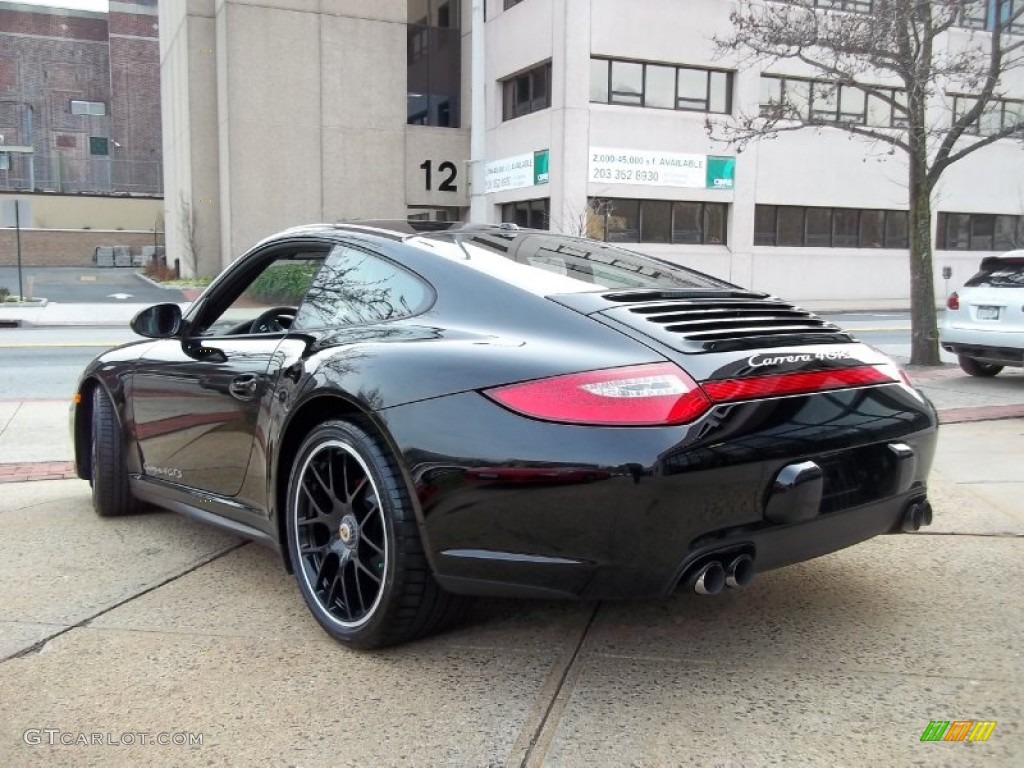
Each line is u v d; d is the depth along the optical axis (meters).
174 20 35.09
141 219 48.00
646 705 2.79
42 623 3.43
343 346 3.27
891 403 3.16
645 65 27.19
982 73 11.84
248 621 3.45
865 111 25.58
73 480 5.92
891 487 3.08
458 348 2.94
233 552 4.30
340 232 3.83
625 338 2.84
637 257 4.00
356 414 3.19
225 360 3.87
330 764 2.48
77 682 2.95
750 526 2.76
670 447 2.60
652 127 27.17
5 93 57.00
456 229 3.86
